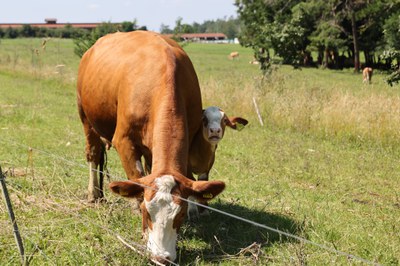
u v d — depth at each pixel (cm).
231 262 555
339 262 554
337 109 1361
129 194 494
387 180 941
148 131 577
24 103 1700
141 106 581
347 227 671
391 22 2888
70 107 1684
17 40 8375
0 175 482
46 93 2012
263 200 779
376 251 593
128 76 609
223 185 487
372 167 1015
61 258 548
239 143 1199
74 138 1169
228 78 2180
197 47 10394
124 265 524
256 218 695
